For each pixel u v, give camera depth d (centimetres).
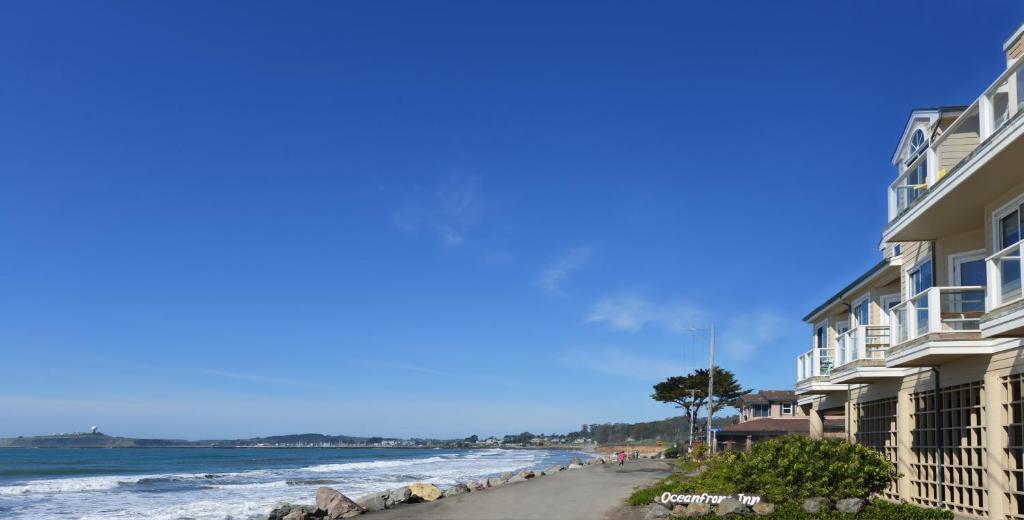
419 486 2623
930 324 1520
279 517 2284
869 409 2248
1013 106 1243
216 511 2877
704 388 6769
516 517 1870
